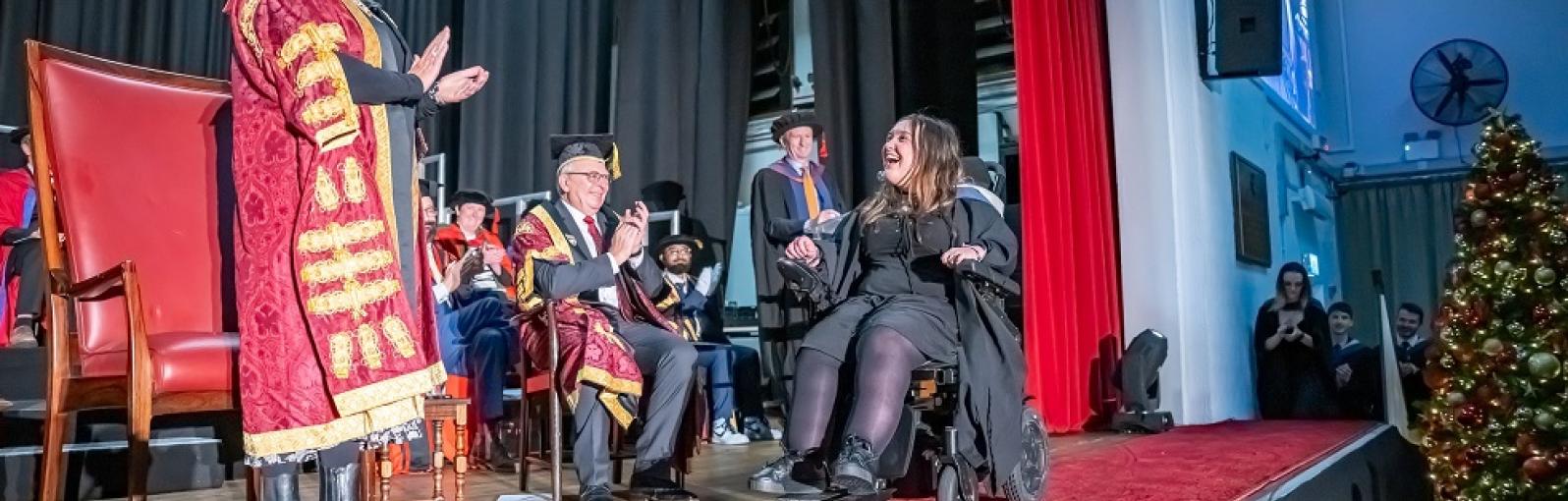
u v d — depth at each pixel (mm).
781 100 6039
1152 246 5836
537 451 4125
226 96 2145
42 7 4840
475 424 3686
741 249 6160
